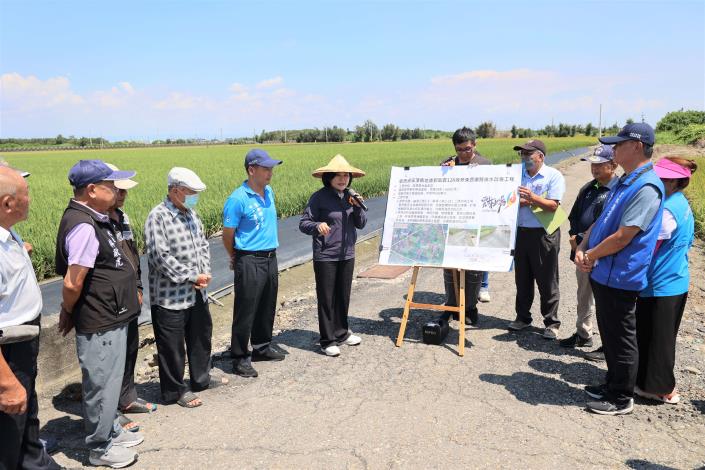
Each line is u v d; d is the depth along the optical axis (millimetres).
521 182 5340
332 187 5016
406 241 5387
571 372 4570
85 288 3146
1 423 2664
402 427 3625
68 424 3893
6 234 2674
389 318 6227
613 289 3688
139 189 16641
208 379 4371
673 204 3777
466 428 3600
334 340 5172
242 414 3904
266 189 4738
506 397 4082
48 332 4379
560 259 8875
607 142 3738
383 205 16250
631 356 3705
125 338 3328
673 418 3730
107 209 3346
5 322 2676
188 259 4016
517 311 5602
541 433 3527
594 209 4805
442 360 4879
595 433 3529
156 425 3777
